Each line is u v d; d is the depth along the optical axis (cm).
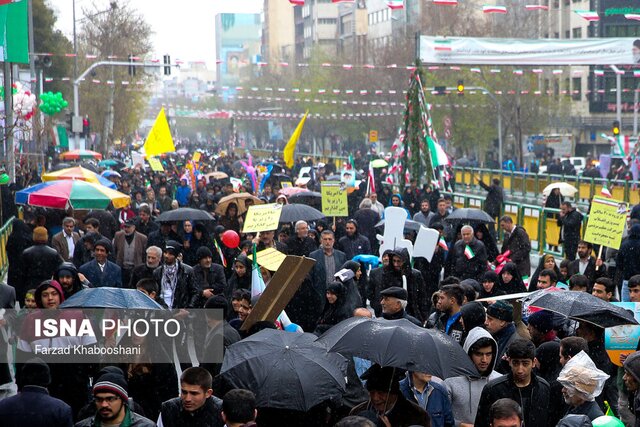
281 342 928
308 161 5656
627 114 9688
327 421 925
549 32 9694
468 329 1102
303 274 1158
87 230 2053
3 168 3419
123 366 1100
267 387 882
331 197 2380
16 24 3139
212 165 6919
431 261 2003
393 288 1166
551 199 3169
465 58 4688
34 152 5497
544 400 891
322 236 1756
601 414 866
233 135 14175
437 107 8100
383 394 838
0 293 1321
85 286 1441
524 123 8169
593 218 1762
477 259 1888
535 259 3097
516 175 5775
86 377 1102
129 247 2020
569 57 4731
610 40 4719
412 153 3688
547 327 1102
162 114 3775
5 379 1314
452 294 1186
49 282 1132
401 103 8800
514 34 8512
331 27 17625
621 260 1853
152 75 9038
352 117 10044
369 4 13512
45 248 1745
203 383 860
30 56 5153
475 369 851
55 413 868
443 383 959
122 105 8912
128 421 836
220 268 1620
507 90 7812
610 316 1021
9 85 3475
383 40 12788
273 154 9481
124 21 8350
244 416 776
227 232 1869
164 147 3816
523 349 878
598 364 1059
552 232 3059
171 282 1588
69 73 8306
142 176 4766
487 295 1502
